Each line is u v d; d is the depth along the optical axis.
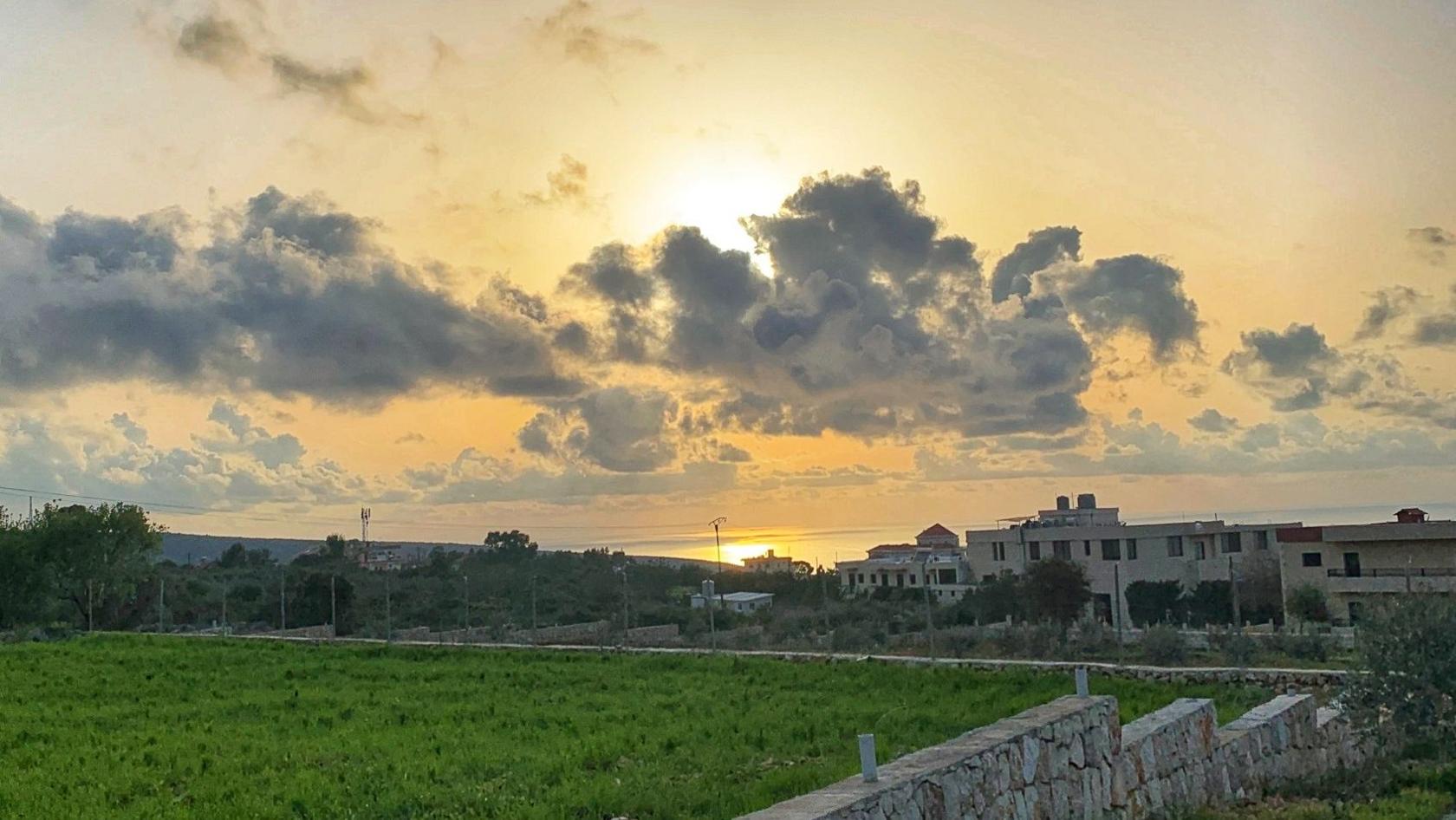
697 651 37.50
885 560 91.00
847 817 10.28
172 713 23.22
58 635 54.84
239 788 15.97
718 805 14.45
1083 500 80.19
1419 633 18.62
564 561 105.44
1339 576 55.69
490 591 83.81
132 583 65.50
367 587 83.75
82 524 63.06
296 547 121.94
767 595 80.06
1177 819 14.43
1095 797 14.09
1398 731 18.70
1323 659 34.56
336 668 33.06
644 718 22.53
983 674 29.69
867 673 30.84
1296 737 19.05
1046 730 13.48
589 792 15.21
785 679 30.05
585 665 34.16
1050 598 61.41
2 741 19.53
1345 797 16.09
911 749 18.12
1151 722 15.98
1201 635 43.75
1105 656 37.25
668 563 108.56
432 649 38.69
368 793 15.55
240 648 39.62
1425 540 53.94
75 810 14.74
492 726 21.53
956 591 72.94
